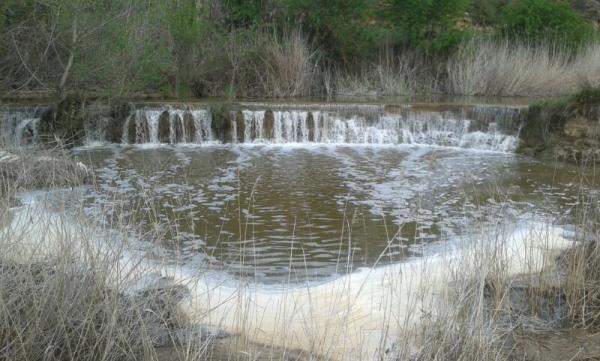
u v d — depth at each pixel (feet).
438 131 53.67
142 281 19.76
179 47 62.54
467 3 74.90
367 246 26.00
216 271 22.86
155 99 59.52
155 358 15.14
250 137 53.01
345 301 19.83
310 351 15.80
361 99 65.31
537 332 18.40
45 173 31.89
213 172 39.86
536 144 48.78
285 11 71.72
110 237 22.20
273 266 23.62
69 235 19.04
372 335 17.58
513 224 28.58
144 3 54.60
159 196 33.04
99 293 16.71
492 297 19.80
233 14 72.08
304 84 67.82
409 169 41.83
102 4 48.88
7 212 20.53
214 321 18.29
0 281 15.57
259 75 66.28
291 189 35.47
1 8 43.55
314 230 28.02
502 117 51.70
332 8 70.69
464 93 69.41
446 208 31.81
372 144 52.90
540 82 67.87
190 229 27.58
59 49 48.24
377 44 74.23
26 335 15.05
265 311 19.07
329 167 42.09
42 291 15.70
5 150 33.27
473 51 71.87
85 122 50.37
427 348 15.83
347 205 32.19
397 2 73.51
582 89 48.83
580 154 45.29
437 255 24.29
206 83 64.54
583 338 18.06
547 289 20.74
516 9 75.15
